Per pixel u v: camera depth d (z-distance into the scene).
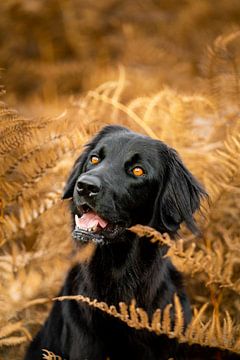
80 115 6.08
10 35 10.30
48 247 5.05
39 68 9.62
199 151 5.80
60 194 5.24
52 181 5.63
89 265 4.87
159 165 4.88
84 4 10.74
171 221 4.87
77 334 4.70
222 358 4.85
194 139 5.95
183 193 4.92
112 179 4.59
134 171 4.73
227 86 6.37
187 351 4.86
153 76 8.56
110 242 4.66
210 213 5.44
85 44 10.22
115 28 10.52
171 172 4.93
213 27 9.91
